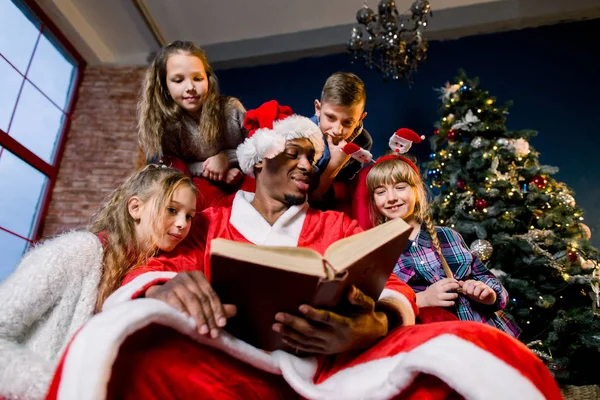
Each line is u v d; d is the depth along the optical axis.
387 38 3.97
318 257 0.88
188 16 5.11
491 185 3.10
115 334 0.80
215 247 0.85
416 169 2.00
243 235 1.36
